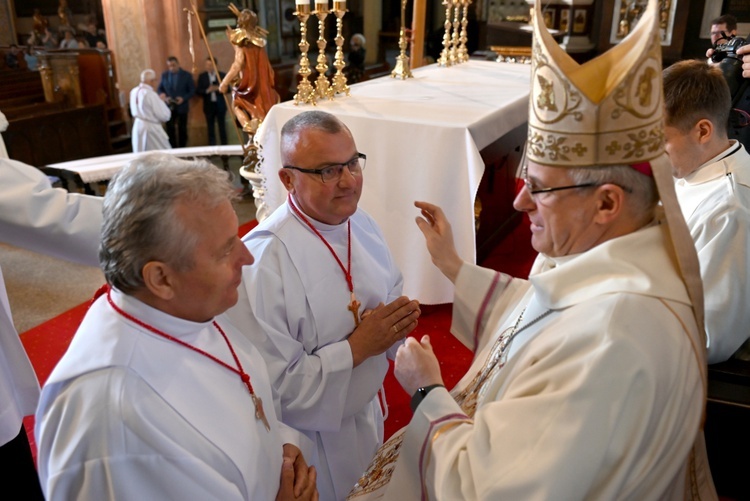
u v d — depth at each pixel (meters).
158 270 1.12
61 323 3.86
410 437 1.33
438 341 3.54
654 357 1.04
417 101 3.73
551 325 1.18
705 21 8.20
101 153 11.06
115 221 1.09
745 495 2.17
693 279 1.12
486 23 11.24
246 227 5.70
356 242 1.96
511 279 1.70
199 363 1.24
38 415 1.14
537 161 1.19
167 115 9.27
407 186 3.32
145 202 1.08
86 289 4.38
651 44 1.05
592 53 8.79
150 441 1.09
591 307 1.11
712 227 2.01
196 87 10.27
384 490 1.52
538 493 1.00
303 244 1.83
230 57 11.00
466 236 3.27
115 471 1.08
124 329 1.15
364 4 13.73
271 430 1.41
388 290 2.11
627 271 1.12
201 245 1.13
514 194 4.79
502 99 3.82
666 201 1.10
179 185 1.10
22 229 1.76
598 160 1.11
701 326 1.14
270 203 3.57
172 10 10.54
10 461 1.94
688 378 1.09
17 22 15.15
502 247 4.61
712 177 2.02
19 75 11.99
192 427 1.16
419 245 3.40
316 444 1.95
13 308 4.06
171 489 1.12
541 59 1.14
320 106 3.52
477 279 1.71
